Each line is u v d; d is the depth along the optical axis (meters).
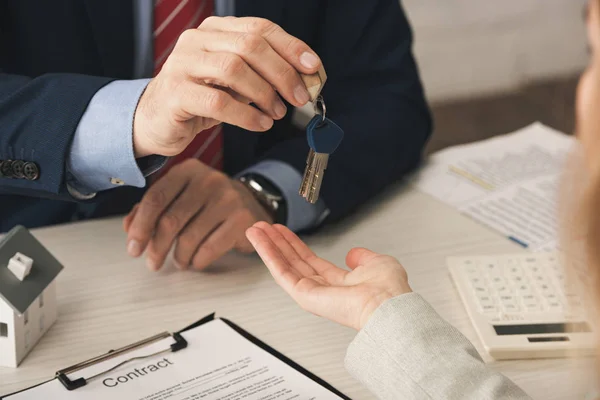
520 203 1.16
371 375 0.67
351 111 1.29
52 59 1.24
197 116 0.84
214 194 1.01
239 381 0.75
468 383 0.64
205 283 0.95
